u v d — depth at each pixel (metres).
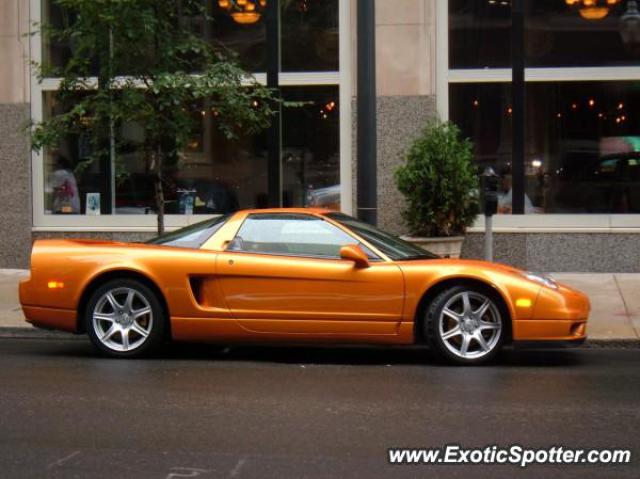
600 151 14.55
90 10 10.69
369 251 9.01
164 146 11.88
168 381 8.16
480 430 6.45
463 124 14.70
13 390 7.75
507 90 14.63
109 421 6.70
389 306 8.83
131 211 15.07
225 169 14.96
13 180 15.12
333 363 9.18
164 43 11.22
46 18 15.01
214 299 9.03
